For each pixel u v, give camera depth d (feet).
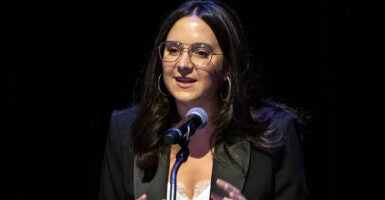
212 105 28.71
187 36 27.02
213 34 27.40
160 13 48.14
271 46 47.03
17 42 50.42
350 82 46.96
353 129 47.73
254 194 27.55
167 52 27.48
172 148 28.96
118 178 29.89
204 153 28.86
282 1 46.68
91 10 49.49
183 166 28.73
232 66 27.99
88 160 52.31
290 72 47.09
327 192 48.91
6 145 51.75
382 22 46.01
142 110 29.35
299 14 46.70
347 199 48.70
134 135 29.25
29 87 51.08
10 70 50.72
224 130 28.37
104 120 51.03
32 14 50.08
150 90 29.19
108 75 50.11
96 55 49.98
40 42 50.42
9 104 51.21
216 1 28.45
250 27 46.93
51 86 50.96
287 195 27.91
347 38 46.50
